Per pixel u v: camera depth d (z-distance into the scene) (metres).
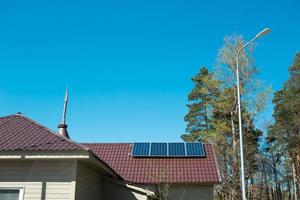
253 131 42.09
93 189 17.83
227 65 40.62
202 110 52.19
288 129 48.03
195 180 22.11
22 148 14.31
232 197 37.38
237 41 40.53
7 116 17.50
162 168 23.25
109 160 24.33
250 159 41.59
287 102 47.16
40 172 14.68
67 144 14.77
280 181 56.56
